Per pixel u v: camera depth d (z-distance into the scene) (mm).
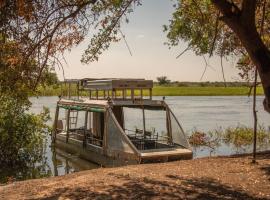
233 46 10250
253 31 6793
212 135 29328
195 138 26625
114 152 17578
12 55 7582
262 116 50344
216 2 6895
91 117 22484
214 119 45938
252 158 12086
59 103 25344
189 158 16906
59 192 9102
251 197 8078
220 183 9227
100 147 18859
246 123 40469
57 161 21781
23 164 21047
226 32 10125
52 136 25484
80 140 21906
